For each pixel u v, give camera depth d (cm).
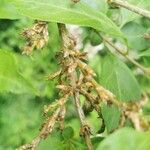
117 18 40
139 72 90
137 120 24
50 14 30
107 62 37
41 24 32
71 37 32
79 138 33
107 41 39
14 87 32
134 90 36
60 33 33
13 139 161
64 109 29
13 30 165
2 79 32
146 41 40
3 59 32
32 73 169
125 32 40
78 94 30
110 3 35
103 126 34
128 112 25
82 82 30
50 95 97
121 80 36
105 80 37
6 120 160
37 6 30
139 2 41
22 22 105
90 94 29
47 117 30
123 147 21
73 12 30
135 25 41
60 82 31
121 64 37
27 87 32
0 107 158
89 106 32
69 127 33
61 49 32
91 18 30
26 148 29
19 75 32
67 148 33
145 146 22
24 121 158
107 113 33
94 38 42
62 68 31
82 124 30
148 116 25
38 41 32
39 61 167
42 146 33
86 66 30
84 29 43
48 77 31
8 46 169
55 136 33
